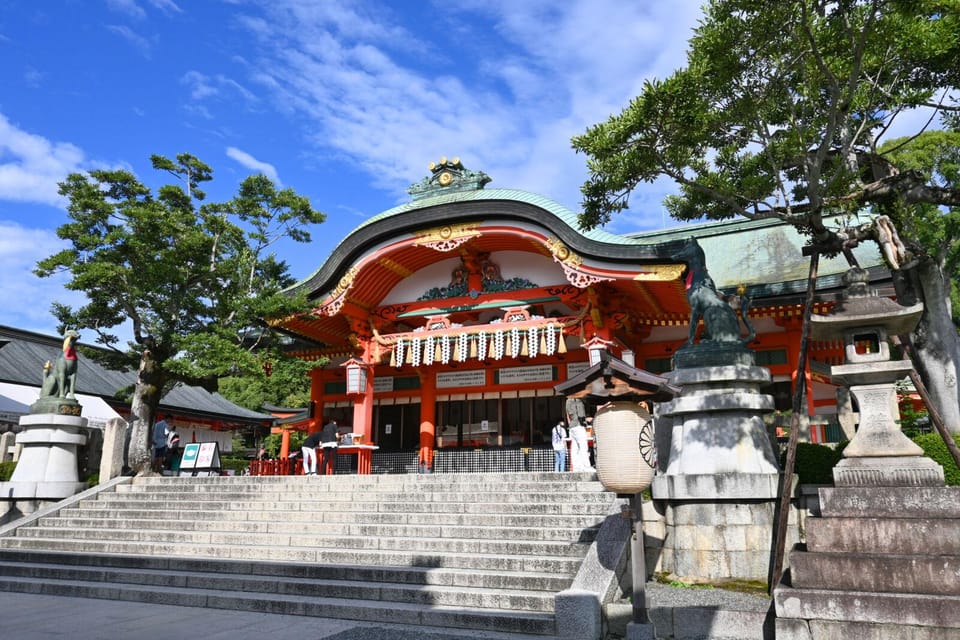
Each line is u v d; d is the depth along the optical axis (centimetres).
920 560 616
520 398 2200
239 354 1808
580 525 1030
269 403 4038
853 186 1135
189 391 3678
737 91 1047
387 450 2327
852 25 967
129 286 1866
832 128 930
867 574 633
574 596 715
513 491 1236
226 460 2919
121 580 1052
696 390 929
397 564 981
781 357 1886
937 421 730
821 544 674
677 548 853
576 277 1759
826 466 882
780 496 825
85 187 1866
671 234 2417
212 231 2036
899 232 1177
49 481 1551
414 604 838
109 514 1419
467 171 2212
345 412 2434
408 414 2356
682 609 709
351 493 1343
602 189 1112
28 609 905
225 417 3484
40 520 1413
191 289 2052
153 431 1973
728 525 830
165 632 754
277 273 2288
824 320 788
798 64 1030
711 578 820
